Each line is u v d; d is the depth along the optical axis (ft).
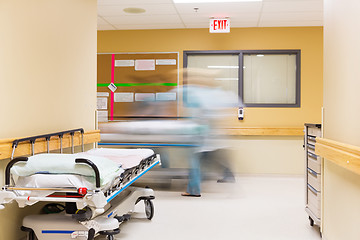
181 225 11.87
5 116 8.30
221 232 11.19
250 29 21.07
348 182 8.30
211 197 15.83
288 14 18.28
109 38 21.84
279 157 20.86
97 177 7.16
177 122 15.16
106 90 21.83
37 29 9.61
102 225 8.41
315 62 20.81
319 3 16.44
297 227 11.69
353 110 7.87
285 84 21.29
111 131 15.31
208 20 19.62
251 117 21.13
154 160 12.05
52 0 10.36
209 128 15.15
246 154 21.02
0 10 8.13
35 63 9.53
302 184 18.76
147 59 21.59
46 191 7.27
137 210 13.82
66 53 11.24
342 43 8.68
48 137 9.61
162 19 19.42
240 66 21.17
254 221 12.34
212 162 15.46
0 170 8.12
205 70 21.56
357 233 7.73
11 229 8.77
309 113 20.85
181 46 21.44
